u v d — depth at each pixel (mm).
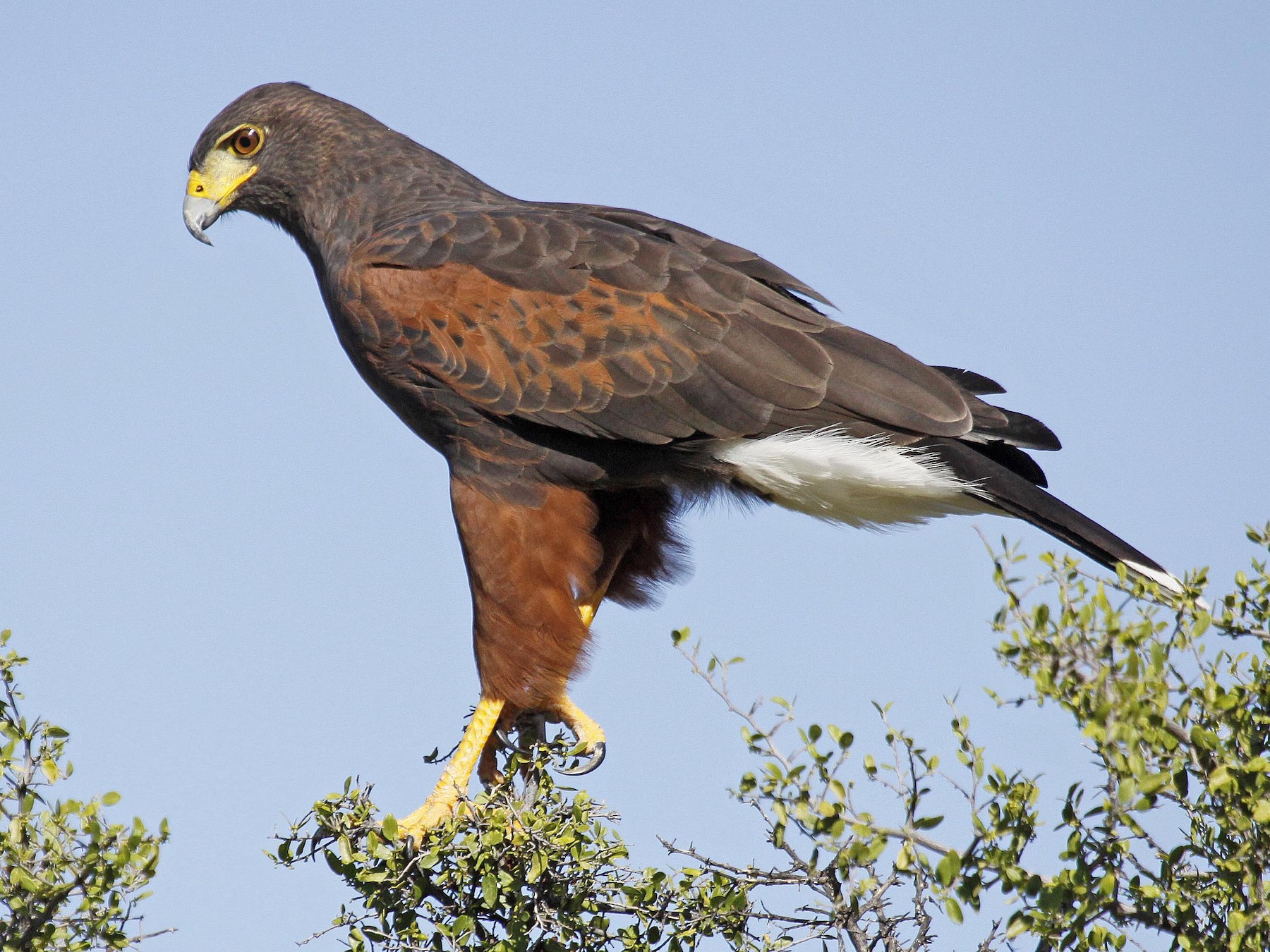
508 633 10852
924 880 7109
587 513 11070
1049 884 6582
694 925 7984
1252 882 6727
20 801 7594
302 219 12320
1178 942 6852
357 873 8453
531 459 10992
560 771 9062
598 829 8477
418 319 10969
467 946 8352
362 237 11844
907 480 10672
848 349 10883
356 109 12508
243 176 12516
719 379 10734
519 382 10820
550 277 10977
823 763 6953
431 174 12094
